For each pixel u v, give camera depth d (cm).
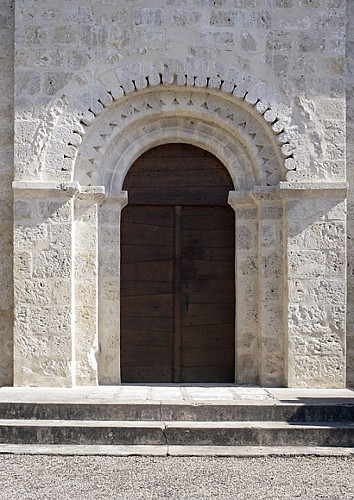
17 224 1019
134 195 1099
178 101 1057
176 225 1102
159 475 754
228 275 1105
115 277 1062
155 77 1031
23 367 1012
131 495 696
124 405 888
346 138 1077
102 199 1052
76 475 752
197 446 848
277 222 1054
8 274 1045
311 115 1039
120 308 1093
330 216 1031
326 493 705
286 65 1042
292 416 888
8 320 1043
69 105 1029
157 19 1038
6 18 1060
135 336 1095
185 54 1036
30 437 853
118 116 1054
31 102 1029
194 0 1041
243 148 1073
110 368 1054
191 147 1105
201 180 1103
